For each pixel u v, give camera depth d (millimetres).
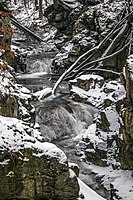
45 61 21000
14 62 19578
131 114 8891
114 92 12586
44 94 14938
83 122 13570
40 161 4480
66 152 11594
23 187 4395
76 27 19672
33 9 35750
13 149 4391
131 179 9344
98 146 10891
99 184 9648
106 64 16719
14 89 8109
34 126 8438
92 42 18062
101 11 18453
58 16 22828
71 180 4605
